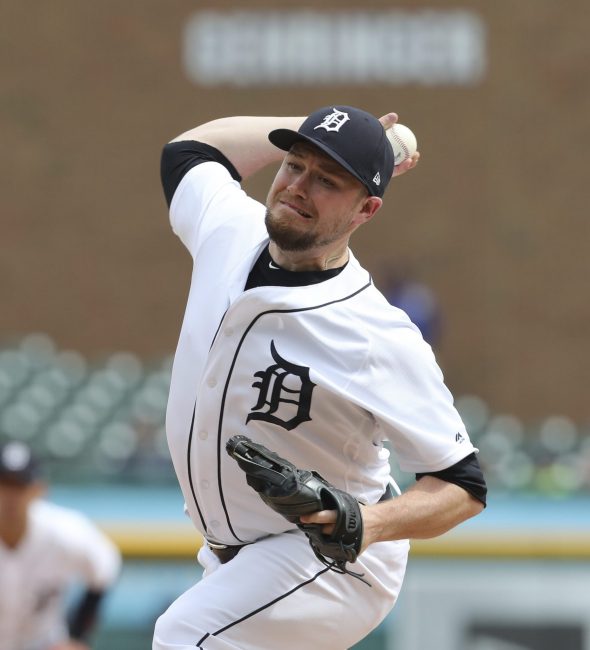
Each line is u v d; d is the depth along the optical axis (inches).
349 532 327.0
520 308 1907.0
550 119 1921.8
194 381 377.1
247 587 370.0
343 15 1934.1
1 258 1947.6
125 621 852.0
